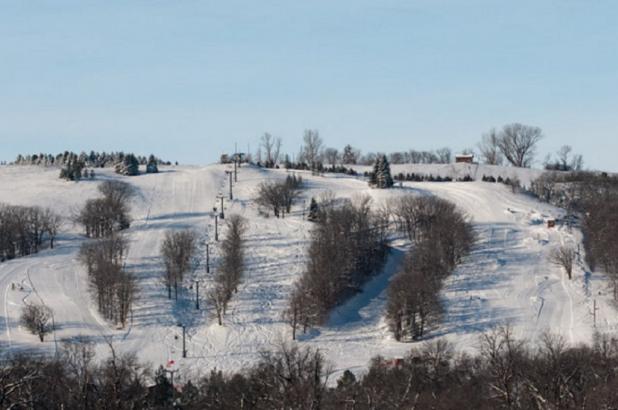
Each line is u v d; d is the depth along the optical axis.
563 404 176.12
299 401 176.25
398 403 179.00
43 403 178.12
